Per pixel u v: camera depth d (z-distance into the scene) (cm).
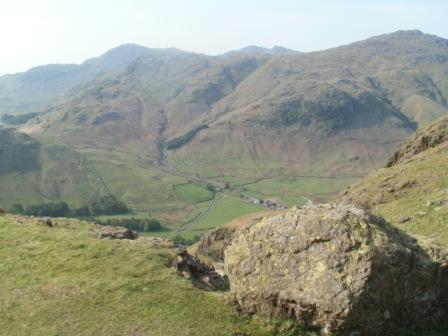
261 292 2073
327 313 1883
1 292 2264
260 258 2141
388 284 1922
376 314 1894
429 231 3384
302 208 2280
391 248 1966
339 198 6078
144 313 2091
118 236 3206
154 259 2619
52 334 1948
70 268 2500
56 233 2991
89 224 3572
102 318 2053
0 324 2019
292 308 1995
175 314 2089
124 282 2325
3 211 3672
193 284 2448
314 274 1970
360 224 2042
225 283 2853
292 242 2088
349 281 1889
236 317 2108
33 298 2206
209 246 8038
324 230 2042
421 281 2008
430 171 4962
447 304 2088
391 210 4419
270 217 2270
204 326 2020
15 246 2764
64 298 2202
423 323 2016
